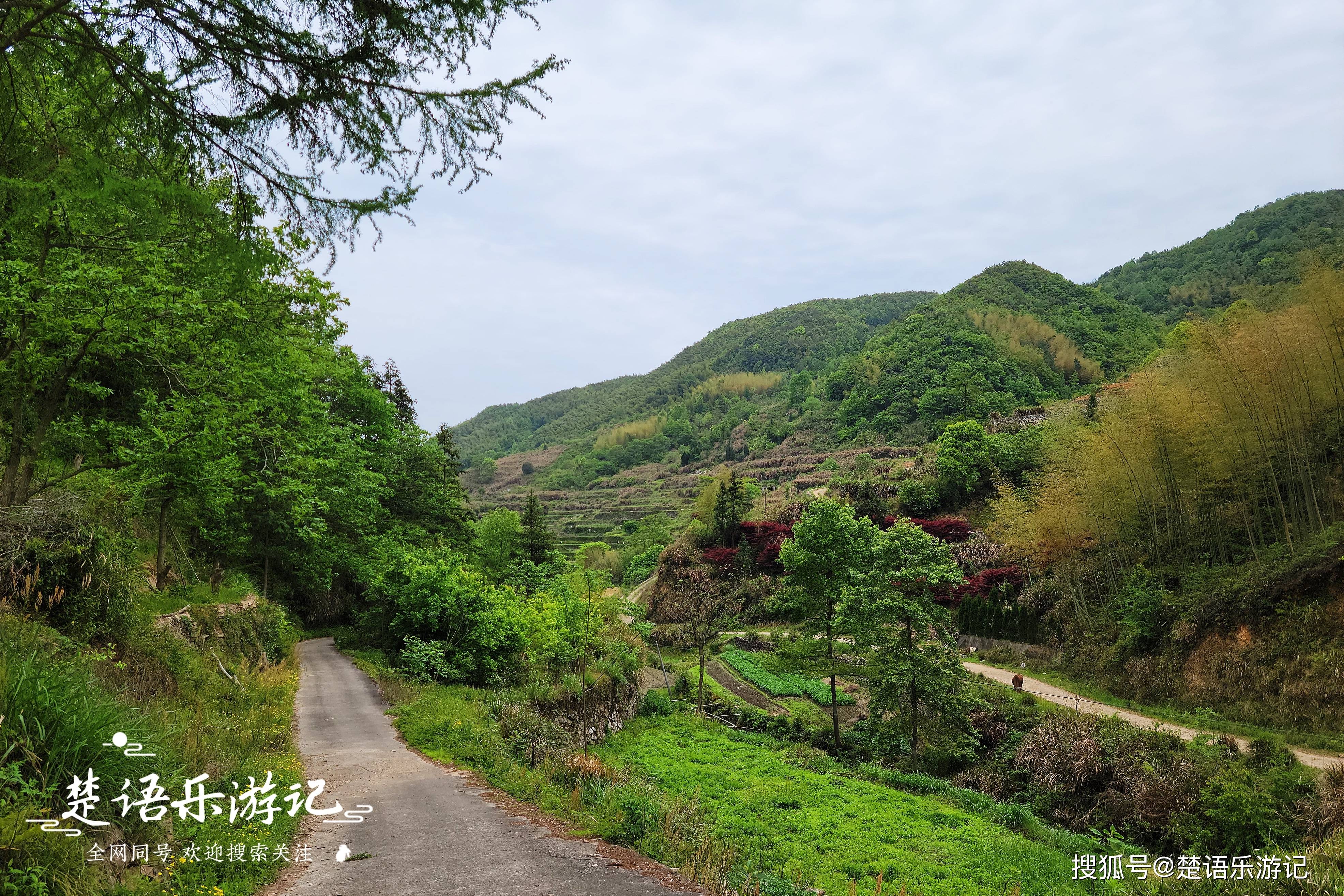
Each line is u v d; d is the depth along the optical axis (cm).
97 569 1082
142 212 485
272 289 1619
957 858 1488
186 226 497
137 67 455
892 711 2661
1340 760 1794
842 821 1753
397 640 2752
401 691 2072
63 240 1139
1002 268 15638
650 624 5056
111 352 1198
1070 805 1914
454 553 3738
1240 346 2905
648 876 745
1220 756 1744
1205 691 2472
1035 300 14038
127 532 1558
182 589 1914
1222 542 2969
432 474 4297
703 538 6525
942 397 9644
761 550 5988
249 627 2095
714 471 12300
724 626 5159
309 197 493
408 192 508
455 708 1855
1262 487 2938
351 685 2225
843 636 3466
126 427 1462
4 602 906
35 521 1033
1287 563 2478
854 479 6856
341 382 2841
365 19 447
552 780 1260
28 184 443
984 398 9400
